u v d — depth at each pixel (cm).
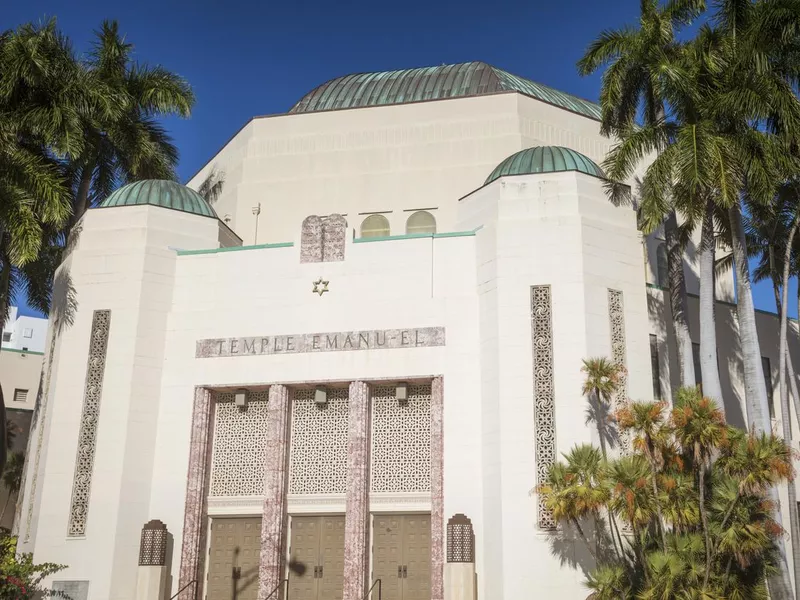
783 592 2206
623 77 2662
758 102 2383
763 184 2375
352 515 2442
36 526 2508
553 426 2334
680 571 1873
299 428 2614
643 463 1988
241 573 2525
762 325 3203
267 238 3272
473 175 3189
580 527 2173
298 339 2611
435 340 2531
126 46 3588
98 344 2656
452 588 2242
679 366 2730
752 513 1994
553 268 2466
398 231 3195
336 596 2459
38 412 2802
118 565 2441
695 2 2661
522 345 2412
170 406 2628
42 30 3041
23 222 2577
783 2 2448
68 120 2869
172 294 2730
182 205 2838
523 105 3247
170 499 2544
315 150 3347
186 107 3531
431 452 2466
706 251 2522
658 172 2455
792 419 3123
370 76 3753
